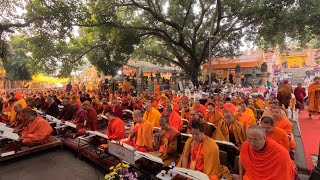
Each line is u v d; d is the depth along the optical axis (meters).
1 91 24.05
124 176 3.97
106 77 30.47
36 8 13.02
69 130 8.81
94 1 16.02
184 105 9.25
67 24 13.77
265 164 3.58
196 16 21.83
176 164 5.02
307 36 22.03
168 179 4.11
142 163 5.21
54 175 5.86
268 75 25.03
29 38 14.57
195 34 21.41
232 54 24.39
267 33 18.84
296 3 17.05
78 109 9.97
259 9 17.28
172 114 7.65
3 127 7.51
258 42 23.25
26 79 30.16
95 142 7.04
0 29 10.92
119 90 22.64
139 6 17.64
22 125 8.60
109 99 15.69
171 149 5.36
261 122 4.87
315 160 6.05
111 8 16.84
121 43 17.09
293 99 12.33
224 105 9.28
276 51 34.84
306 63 36.81
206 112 8.20
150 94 14.70
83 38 19.34
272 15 17.27
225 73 29.47
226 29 20.92
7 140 7.32
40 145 7.29
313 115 12.16
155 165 5.18
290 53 38.16
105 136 6.55
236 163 4.71
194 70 22.28
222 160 4.81
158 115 8.06
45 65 16.72
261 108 10.84
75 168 6.27
